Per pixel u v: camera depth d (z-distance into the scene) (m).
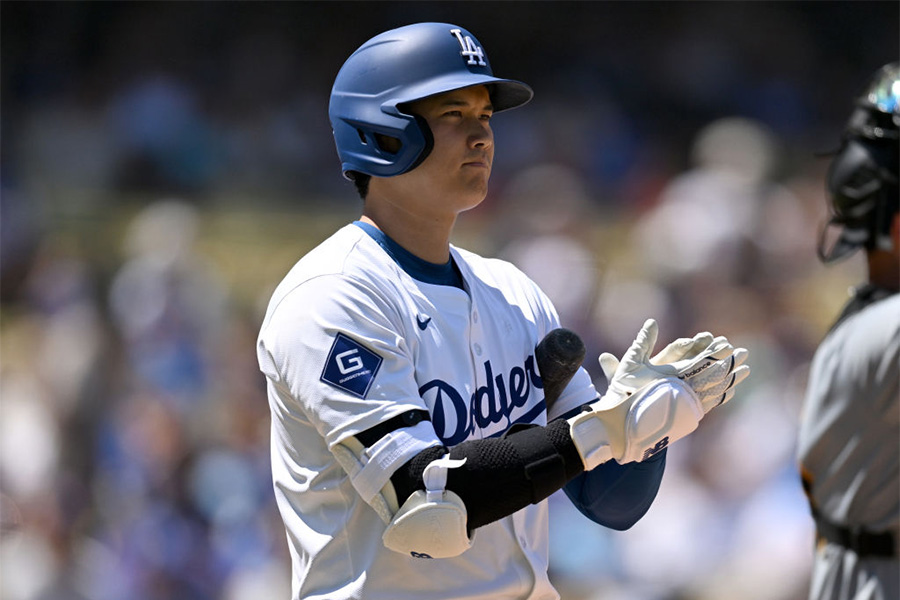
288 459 9.40
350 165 9.57
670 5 66.75
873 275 12.03
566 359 9.75
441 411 9.15
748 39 66.06
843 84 66.12
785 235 34.22
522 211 33.41
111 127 53.94
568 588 24.19
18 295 43.50
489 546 9.30
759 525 21.81
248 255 44.72
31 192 49.22
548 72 66.12
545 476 8.62
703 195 31.17
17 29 61.50
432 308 9.38
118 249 44.06
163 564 23.67
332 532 9.16
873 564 11.56
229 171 53.66
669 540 23.72
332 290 9.05
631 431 8.74
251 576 23.31
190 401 27.97
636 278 33.03
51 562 22.31
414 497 8.52
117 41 61.62
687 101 63.25
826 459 11.85
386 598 9.02
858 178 12.04
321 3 64.19
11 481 27.48
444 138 9.32
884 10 67.44
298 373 8.98
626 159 54.97
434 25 9.49
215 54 61.44
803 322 31.92
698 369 8.97
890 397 11.35
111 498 25.88
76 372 29.73
